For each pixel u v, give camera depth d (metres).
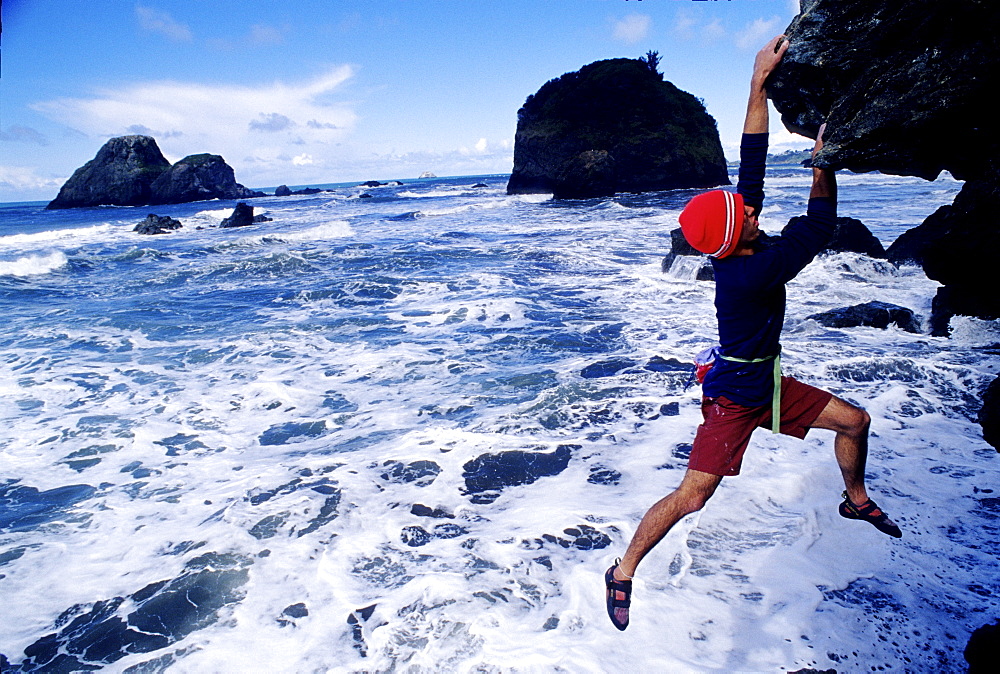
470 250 18.67
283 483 4.91
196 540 4.14
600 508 4.27
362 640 3.10
